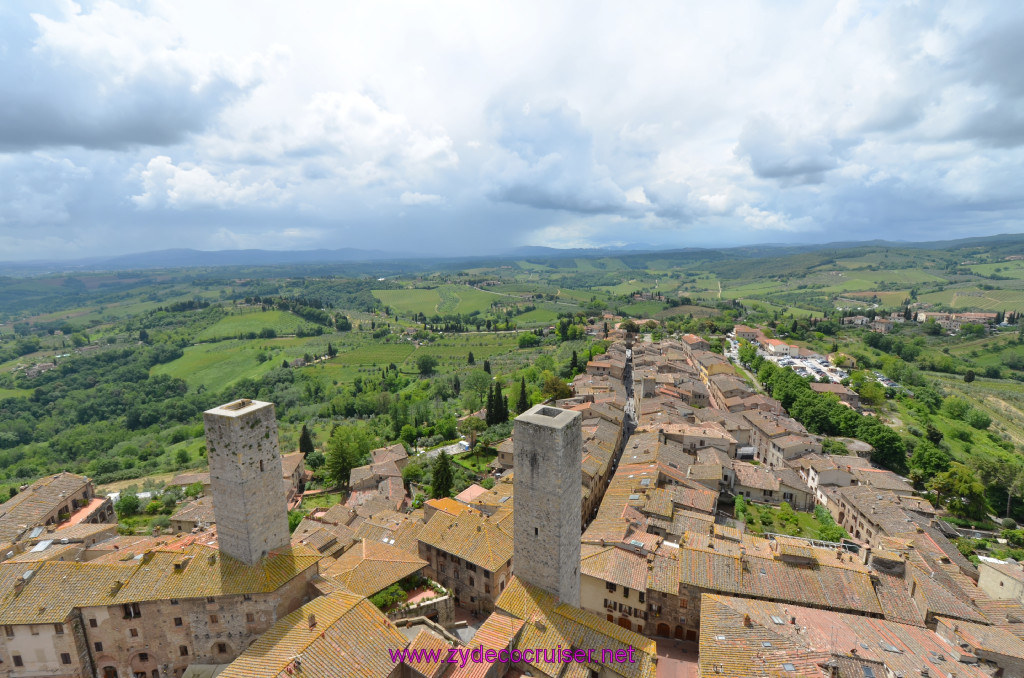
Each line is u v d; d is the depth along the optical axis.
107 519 97.69
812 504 109.88
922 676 49.34
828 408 156.12
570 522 56.59
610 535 78.56
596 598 73.50
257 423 53.72
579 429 56.34
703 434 124.88
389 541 79.12
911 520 91.81
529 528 56.31
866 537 96.06
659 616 69.00
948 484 119.31
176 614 53.06
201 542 63.44
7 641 51.22
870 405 185.00
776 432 135.12
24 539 74.44
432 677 47.09
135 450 181.50
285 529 58.22
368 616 50.66
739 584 65.81
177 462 161.75
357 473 128.12
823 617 59.03
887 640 55.06
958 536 100.25
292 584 54.62
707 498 94.31
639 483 97.62
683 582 66.88
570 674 50.50
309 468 147.00
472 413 181.25
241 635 53.34
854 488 107.12
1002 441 166.12
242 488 52.34
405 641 49.91
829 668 49.69
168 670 54.44
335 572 64.56
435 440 158.38
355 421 195.38
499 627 54.03
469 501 96.88
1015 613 66.00
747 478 113.56
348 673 45.12
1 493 128.62
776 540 76.88
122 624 53.03
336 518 95.56
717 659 52.56
